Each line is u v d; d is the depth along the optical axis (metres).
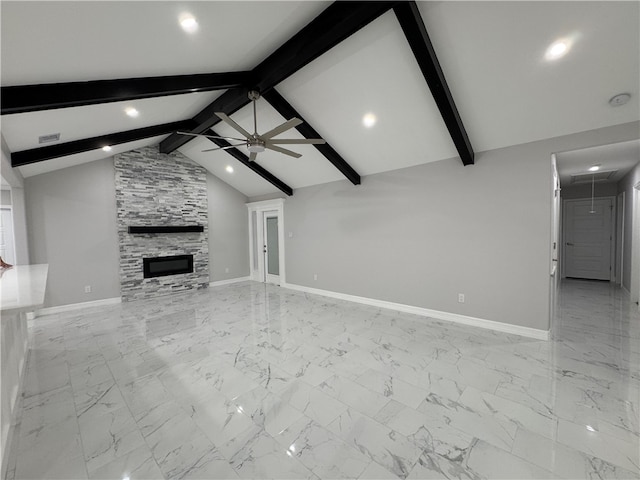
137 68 2.45
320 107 3.67
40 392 2.40
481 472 1.57
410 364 2.78
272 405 2.19
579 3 2.00
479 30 2.32
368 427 1.93
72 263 4.97
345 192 5.24
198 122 4.27
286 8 2.17
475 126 3.29
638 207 4.66
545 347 3.10
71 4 1.52
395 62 2.79
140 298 5.67
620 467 1.58
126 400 2.28
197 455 1.72
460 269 3.87
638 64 2.27
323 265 5.76
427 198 4.14
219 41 2.39
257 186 6.76
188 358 3.00
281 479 1.54
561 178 5.73
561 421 1.95
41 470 1.62
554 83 2.58
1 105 2.14
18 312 1.45
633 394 2.24
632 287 4.89
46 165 4.34
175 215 6.18
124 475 1.58
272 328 3.87
